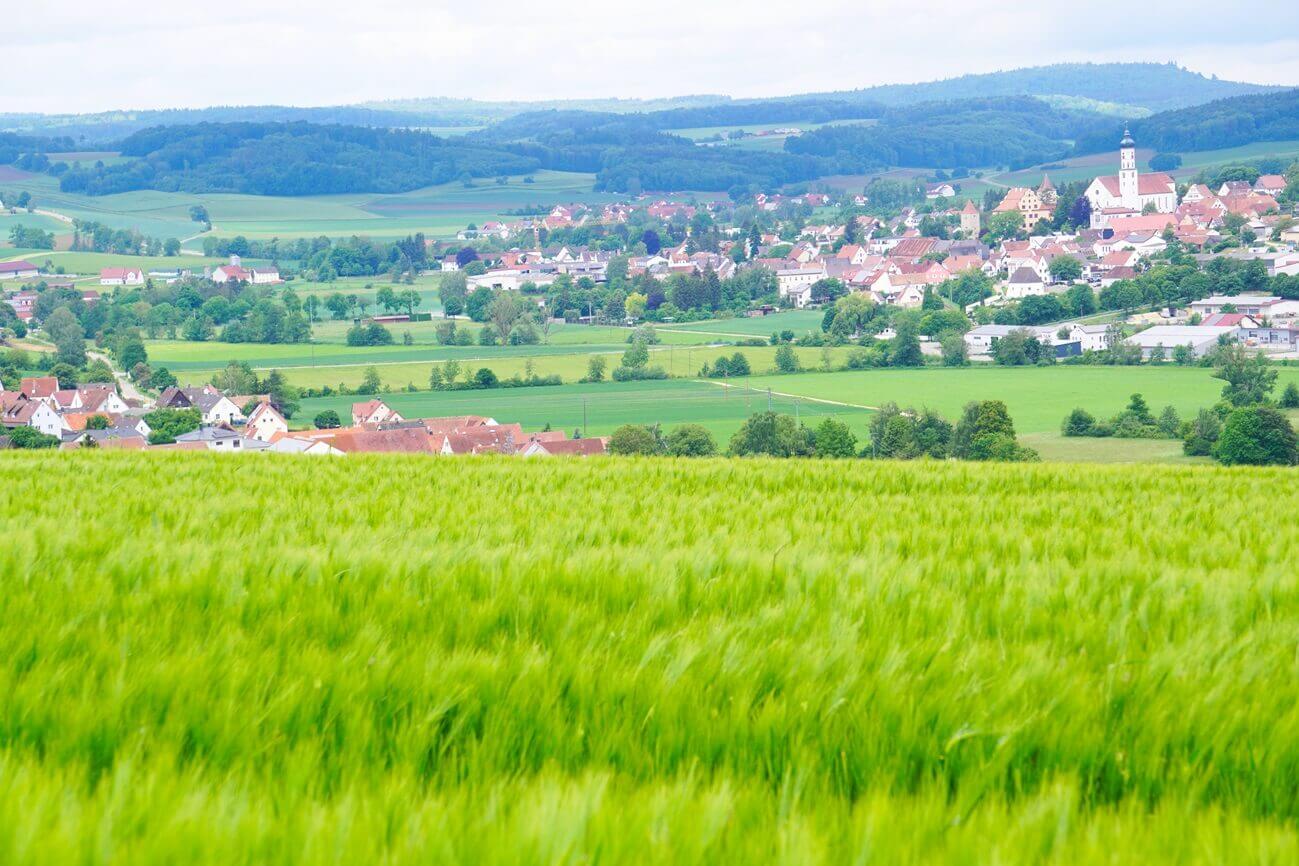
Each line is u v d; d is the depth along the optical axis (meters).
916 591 15.70
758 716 10.87
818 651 12.24
